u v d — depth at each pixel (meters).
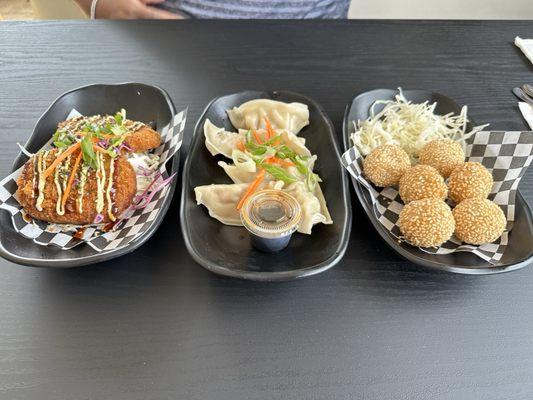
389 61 0.60
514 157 0.43
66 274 0.35
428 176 0.41
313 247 0.38
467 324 0.33
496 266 0.34
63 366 0.29
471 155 0.46
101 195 0.39
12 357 0.30
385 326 0.33
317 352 0.31
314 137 0.49
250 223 0.35
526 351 0.31
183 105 0.52
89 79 0.54
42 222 0.39
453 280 0.36
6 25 0.61
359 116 0.51
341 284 0.35
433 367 0.30
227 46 0.61
